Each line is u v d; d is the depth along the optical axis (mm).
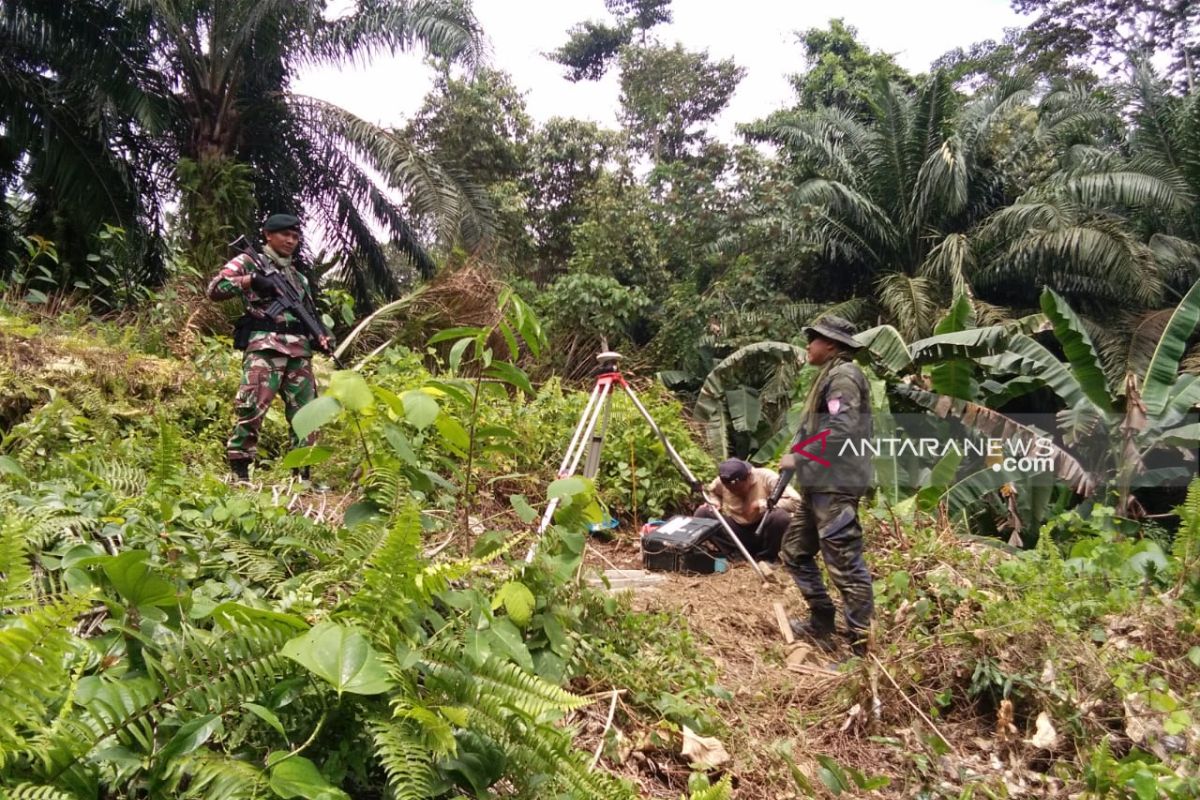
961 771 3137
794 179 17625
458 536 3406
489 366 2971
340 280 13773
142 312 7957
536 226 19281
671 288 14734
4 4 9414
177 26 10555
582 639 3131
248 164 12312
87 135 10227
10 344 5348
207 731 1804
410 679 2074
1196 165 14625
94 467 3436
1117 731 3352
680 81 21656
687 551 5395
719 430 10117
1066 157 17016
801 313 15016
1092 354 8328
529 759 2084
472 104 18250
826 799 2975
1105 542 5531
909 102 16656
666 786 2834
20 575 1708
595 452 4902
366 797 2090
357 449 3488
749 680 3844
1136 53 17156
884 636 4023
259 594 2656
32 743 1630
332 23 11945
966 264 14914
